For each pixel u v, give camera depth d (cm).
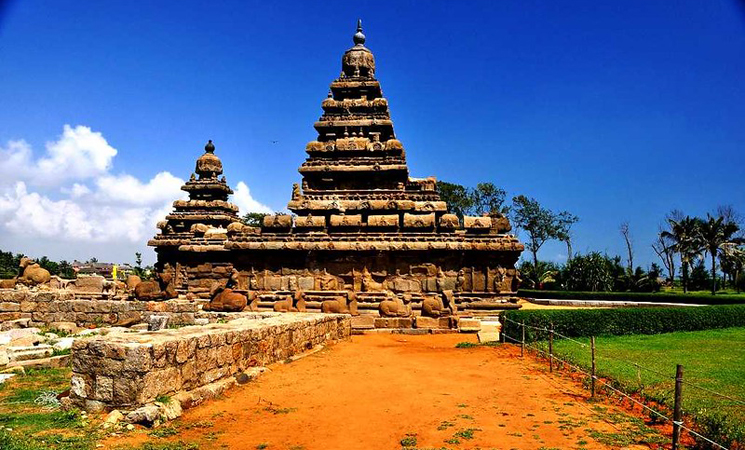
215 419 900
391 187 2773
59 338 1748
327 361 1466
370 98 3064
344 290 2373
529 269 6038
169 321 1989
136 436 794
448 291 2205
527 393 1109
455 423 896
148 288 2578
